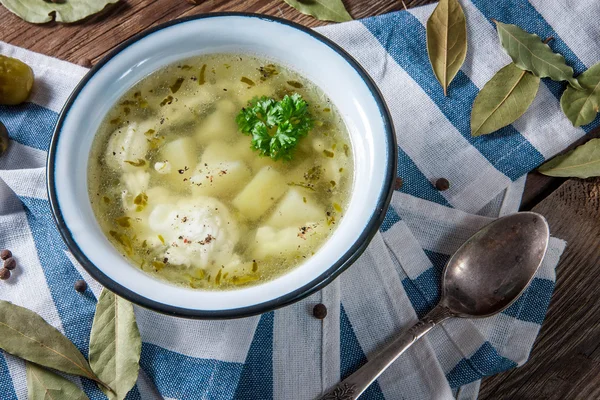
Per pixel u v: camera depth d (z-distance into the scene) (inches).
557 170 21.2
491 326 20.8
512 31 21.3
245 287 18.6
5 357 20.2
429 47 21.3
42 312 20.5
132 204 19.4
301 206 19.4
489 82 21.1
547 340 21.1
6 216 21.2
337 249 17.8
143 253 19.0
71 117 18.6
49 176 18.1
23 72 21.3
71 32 22.5
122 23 22.5
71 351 19.9
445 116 21.5
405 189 21.3
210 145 20.0
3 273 20.7
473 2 21.9
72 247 17.8
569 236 21.4
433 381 20.4
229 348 20.1
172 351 20.3
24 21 22.5
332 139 19.6
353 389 19.7
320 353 20.4
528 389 21.0
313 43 19.1
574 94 21.2
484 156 21.4
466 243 20.6
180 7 22.6
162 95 20.0
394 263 20.9
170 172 19.7
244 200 19.5
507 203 21.4
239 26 19.3
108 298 20.0
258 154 19.9
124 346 19.8
